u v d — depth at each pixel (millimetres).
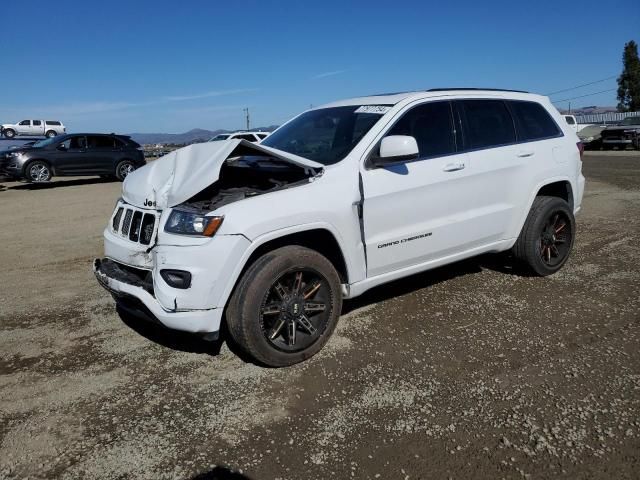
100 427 3018
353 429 2912
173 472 2619
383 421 2975
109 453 2779
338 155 4105
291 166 4039
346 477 2539
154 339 4203
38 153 17062
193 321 3361
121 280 3719
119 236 3977
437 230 4395
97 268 4086
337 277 3836
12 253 7500
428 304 4723
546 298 4781
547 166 5199
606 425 2850
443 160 4426
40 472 2646
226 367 3689
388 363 3648
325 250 4031
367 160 4043
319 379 3469
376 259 4070
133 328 4441
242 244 3371
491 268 5711
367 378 3455
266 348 3537
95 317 4734
